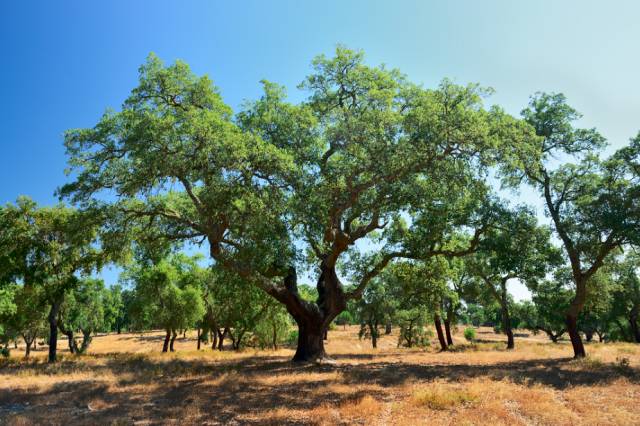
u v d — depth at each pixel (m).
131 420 9.55
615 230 19.16
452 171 16.72
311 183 17.11
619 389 12.44
